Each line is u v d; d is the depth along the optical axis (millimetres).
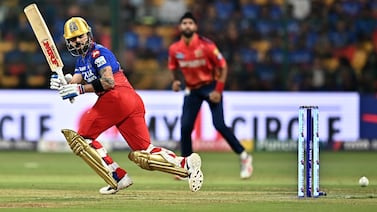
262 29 77812
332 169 56688
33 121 71875
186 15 48531
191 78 48938
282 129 72875
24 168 56531
